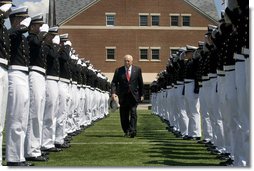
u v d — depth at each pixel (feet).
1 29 27.58
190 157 35.78
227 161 32.01
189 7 238.27
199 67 46.19
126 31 237.25
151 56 237.25
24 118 31.01
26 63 31.09
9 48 28.53
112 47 236.22
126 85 53.31
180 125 54.03
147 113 132.26
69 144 44.60
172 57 65.51
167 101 76.54
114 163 32.24
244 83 28.63
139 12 237.45
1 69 27.63
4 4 28.63
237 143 30.73
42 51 34.50
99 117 92.79
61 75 43.96
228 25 31.78
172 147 42.52
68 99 45.39
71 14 243.19
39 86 34.14
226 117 33.99
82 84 65.51
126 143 45.88
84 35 236.02
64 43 44.78
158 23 238.07
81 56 235.61
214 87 39.81
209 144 44.09
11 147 30.78
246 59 27.55
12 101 30.58
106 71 236.02
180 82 54.65
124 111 54.24
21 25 30.73
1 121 28.09
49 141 39.17
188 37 238.07
